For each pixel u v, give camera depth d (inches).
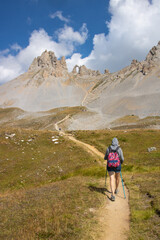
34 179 787.4
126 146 1278.3
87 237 202.2
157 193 316.2
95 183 445.4
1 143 1233.4
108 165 321.7
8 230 234.5
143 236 196.9
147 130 1686.8
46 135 1520.7
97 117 7445.9
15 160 1009.5
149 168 666.2
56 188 425.1
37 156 1087.0
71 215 254.1
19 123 7317.9
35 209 294.5
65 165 932.0
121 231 215.6
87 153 1119.0
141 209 266.5
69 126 5890.8
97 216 254.2
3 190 696.4
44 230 217.5
